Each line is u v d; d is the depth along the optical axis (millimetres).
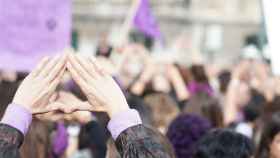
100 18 64812
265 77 16516
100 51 15445
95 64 4297
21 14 9734
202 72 12688
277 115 7668
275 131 7594
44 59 4293
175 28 67688
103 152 8398
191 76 12930
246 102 12312
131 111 4266
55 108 4301
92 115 8445
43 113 4328
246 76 16344
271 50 8547
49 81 4281
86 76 4281
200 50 65812
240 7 70438
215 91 13992
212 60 64625
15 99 4262
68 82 9539
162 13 67438
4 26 9703
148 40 31203
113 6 65562
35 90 4270
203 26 68750
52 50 9930
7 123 4207
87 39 64500
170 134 7746
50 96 4297
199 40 67562
